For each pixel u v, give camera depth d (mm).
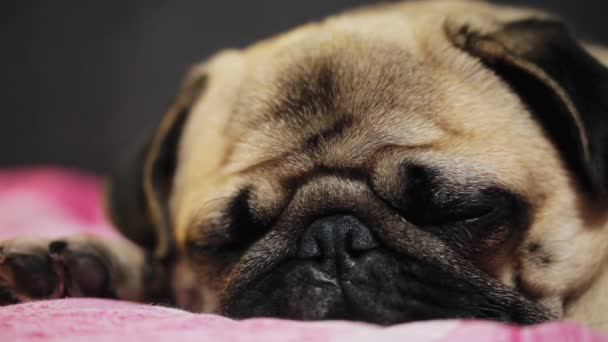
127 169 516
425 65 449
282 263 430
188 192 474
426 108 437
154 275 489
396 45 458
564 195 437
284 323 383
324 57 458
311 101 448
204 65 521
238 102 470
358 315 415
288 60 465
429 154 425
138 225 505
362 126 436
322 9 989
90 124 1004
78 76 1002
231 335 369
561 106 439
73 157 1003
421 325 376
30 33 992
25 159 995
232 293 434
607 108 431
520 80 448
